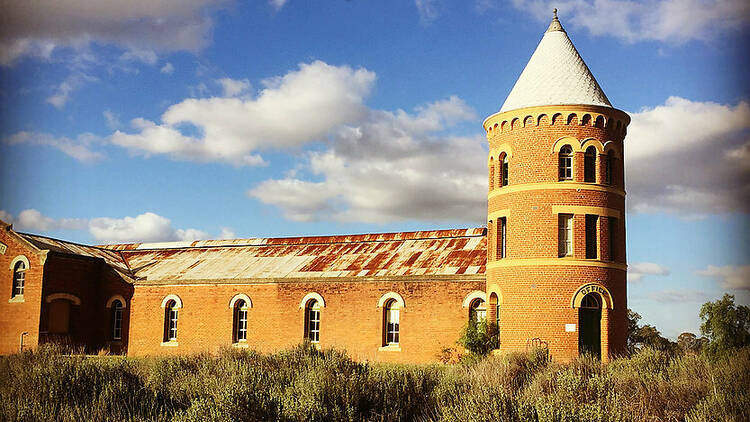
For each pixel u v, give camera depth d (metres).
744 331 21.28
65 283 42.59
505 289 31.83
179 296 42.44
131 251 50.19
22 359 22.89
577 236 31.02
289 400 16.72
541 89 32.56
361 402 17.92
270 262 43.34
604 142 31.98
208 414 15.87
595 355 26.02
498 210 32.88
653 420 15.38
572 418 14.03
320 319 38.62
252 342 40.12
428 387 19.91
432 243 41.12
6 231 42.34
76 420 16.14
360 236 44.12
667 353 22.20
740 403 15.39
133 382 19.97
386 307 37.41
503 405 14.72
